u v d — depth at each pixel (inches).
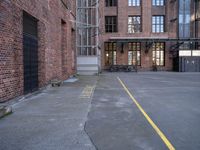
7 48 377.1
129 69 1729.8
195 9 1780.3
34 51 521.3
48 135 234.2
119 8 1784.0
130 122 282.4
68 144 209.8
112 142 214.8
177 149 197.2
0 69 353.7
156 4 1813.5
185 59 1684.3
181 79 964.0
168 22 1784.0
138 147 202.2
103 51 1753.2
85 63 1205.7
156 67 1780.3
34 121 286.5
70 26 960.9
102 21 1732.3
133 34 1771.7
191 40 1673.2
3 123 277.3
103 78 997.2
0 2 350.0
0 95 354.3
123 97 475.2
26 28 471.5
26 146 205.0
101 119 296.8
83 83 762.8
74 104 397.1
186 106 382.9
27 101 424.5
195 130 250.4
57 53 735.7
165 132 243.4
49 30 635.5
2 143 212.2
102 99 449.4
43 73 582.9
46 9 604.4
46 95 497.4
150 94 519.8
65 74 879.7
